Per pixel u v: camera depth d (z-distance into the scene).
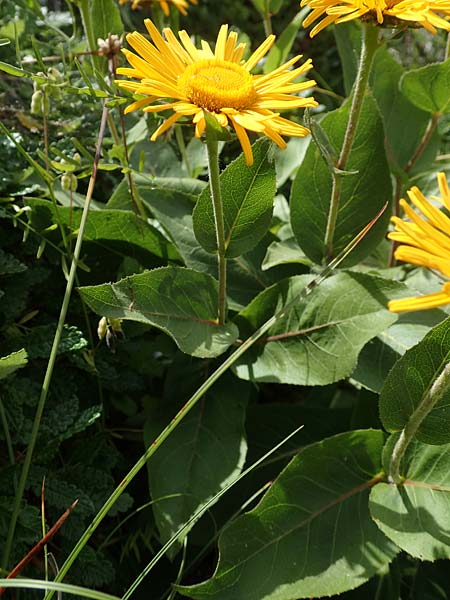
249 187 0.24
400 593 0.30
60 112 0.33
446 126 0.37
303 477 0.24
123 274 0.29
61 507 0.24
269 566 0.23
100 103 0.32
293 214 0.28
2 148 0.30
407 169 0.35
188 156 0.37
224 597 0.22
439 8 0.22
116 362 0.29
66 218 0.28
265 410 0.31
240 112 0.21
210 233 0.25
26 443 0.25
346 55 0.35
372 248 0.29
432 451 0.24
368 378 0.27
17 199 0.30
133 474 0.22
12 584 0.18
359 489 0.25
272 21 0.62
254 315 0.28
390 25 0.22
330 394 0.34
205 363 0.29
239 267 0.31
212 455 0.27
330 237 0.28
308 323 0.27
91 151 0.33
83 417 0.25
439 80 0.31
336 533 0.24
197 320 0.26
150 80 0.21
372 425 0.29
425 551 0.22
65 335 0.26
